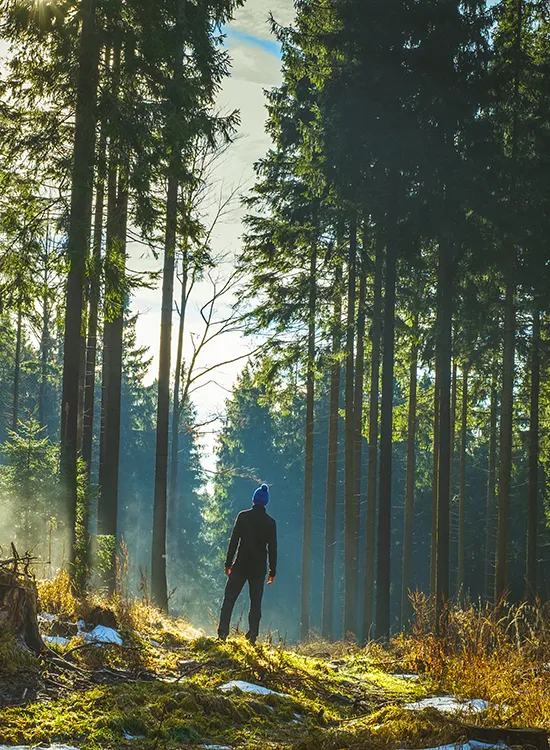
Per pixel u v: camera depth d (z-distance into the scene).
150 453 57.69
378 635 20.28
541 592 38.50
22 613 7.15
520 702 7.97
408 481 30.64
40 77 14.56
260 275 25.23
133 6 14.83
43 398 45.94
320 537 51.62
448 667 9.91
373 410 25.16
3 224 14.72
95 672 7.21
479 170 20.41
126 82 14.80
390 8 20.16
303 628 27.61
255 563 10.73
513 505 41.69
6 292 15.09
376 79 20.17
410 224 20.42
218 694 6.98
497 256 21.42
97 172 14.51
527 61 23.88
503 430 23.86
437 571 21.47
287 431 55.50
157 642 9.46
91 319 18.52
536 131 22.77
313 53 21.08
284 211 24.86
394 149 19.73
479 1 20.53
